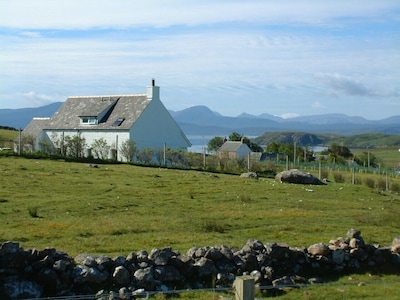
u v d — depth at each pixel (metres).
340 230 25.84
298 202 35.59
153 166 55.81
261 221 27.66
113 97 80.50
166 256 15.56
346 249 18.78
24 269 14.16
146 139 74.31
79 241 20.88
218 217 28.12
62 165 47.50
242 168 58.53
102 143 67.50
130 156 62.28
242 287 10.91
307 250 18.44
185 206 31.42
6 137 82.44
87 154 65.69
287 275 17.06
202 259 16.12
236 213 29.56
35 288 13.88
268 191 40.00
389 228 27.50
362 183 55.97
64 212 27.44
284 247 17.56
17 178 37.22
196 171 52.84
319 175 58.34
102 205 29.83
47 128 80.12
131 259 15.38
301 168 75.06
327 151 117.88
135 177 42.75
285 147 111.12
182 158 59.47
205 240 21.94
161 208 30.27
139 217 27.09
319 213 31.25
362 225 27.95
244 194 37.28
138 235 22.56
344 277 17.77
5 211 26.67
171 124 77.69
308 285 15.70
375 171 78.06
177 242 21.42
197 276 15.87
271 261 17.25
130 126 72.31
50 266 14.36
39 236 21.48
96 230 23.09
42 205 28.70
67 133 77.75
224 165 58.81
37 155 52.72
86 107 80.31
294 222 27.81
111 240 21.28
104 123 75.75
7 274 13.98
